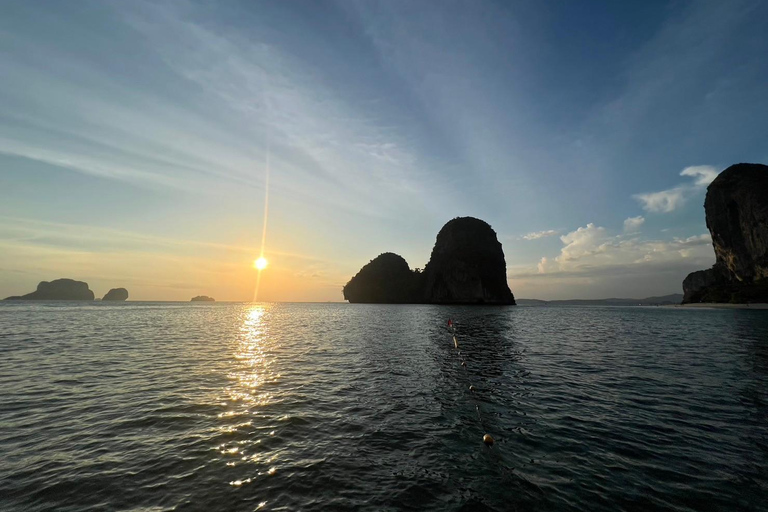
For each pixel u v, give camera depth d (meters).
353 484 6.59
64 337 28.62
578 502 6.07
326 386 13.79
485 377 15.36
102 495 6.14
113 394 12.36
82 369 16.41
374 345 25.66
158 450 7.96
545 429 9.41
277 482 6.63
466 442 8.56
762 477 6.94
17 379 14.43
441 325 44.09
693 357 20.19
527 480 6.79
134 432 8.98
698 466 7.39
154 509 5.76
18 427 9.27
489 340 28.59
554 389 13.41
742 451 8.09
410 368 17.30
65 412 10.45
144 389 13.03
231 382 14.22
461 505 5.96
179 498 6.07
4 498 6.01
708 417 10.31
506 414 10.60
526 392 13.01
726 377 15.29
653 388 13.52
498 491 6.40
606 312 84.50
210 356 20.28
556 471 7.15
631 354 21.36
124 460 7.46
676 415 10.50
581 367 17.48
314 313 81.50
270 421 9.87
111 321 47.16
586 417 10.31
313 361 19.08
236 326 42.19
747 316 58.78
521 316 64.44
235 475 6.88
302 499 6.07
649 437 8.88
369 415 10.46
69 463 7.31
